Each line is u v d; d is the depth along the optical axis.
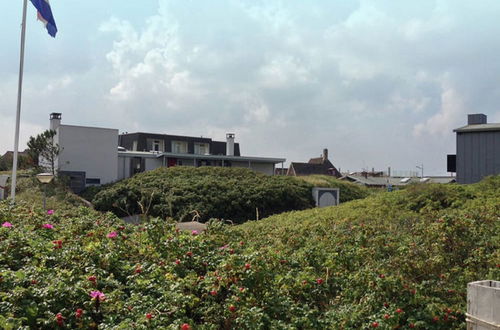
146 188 22.86
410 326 4.47
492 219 7.76
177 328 3.73
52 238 5.78
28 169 27.11
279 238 8.17
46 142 25.73
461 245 6.59
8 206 7.22
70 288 3.96
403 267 5.80
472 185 14.13
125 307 4.06
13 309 3.61
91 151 28.81
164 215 21.20
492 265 5.88
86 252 4.96
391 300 4.76
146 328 3.70
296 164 60.47
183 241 5.70
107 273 4.75
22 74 14.48
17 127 14.30
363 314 4.66
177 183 23.97
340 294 5.23
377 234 7.77
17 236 5.03
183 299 4.23
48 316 3.71
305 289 5.17
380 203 14.06
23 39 14.62
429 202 12.83
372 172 59.53
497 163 18.42
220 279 4.67
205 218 21.41
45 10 14.74
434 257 5.97
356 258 6.30
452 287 5.32
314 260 6.04
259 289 4.75
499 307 3.71
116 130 29.73
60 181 24.20
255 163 38.53
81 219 6.74
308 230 8.71
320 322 4.52
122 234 5.95
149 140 40.44
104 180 29.17
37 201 19.25
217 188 23.95
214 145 43.97
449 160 20.69
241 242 6.18
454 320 4.58
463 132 19.30
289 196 25.05
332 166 62.62
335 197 26.50
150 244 5.66
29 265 4.56
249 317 4.20
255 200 23.58
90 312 3.98
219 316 4.45
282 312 4.59
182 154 34.38
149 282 4.57
